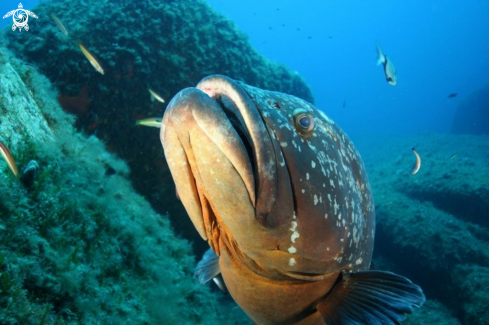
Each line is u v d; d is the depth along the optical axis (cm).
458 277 182
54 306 54
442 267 191
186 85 168
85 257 69
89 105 156
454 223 213
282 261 45
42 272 54
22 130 81
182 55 167
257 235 41
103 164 119
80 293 60
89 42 154
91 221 78
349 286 52
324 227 46
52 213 66
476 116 755
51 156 82
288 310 52
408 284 47
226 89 41
